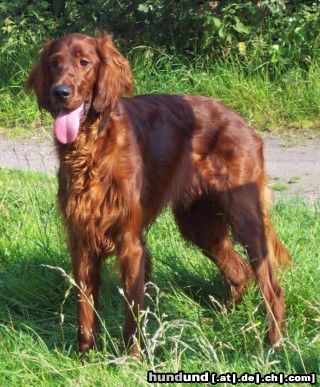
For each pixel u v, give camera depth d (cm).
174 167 539
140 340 500
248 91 1110
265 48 1140
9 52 1215
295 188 881
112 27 1208
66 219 506
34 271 600
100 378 453
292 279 561
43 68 510
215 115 556
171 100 550
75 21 1246
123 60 511
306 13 1133
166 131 534
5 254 625
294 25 1126
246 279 579
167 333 514
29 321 540
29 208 708
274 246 562
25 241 643
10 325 527
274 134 1063
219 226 581
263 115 1095
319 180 906
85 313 507
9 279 586
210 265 609
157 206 535
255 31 1150
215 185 552
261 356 460
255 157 556
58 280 586
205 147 551
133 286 503
